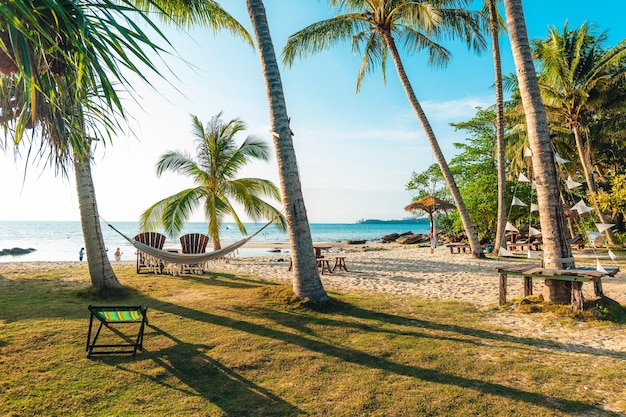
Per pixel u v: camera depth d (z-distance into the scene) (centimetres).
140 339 517
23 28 214
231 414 341
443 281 1080
